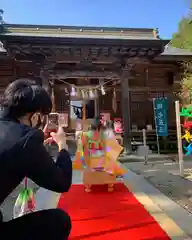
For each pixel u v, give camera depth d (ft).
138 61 36.81
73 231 10.29
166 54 43.34
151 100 50.31
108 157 17.01
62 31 34.88
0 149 4.29
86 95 38.70
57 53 34.86
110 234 10.00
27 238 4.58
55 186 4.69
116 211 12.80
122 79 37.50
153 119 50.62
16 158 4.32
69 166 5.12
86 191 16.65
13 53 34.47
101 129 17.78
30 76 45.73
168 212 12.94
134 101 50.65
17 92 4.91
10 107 4.92
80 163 16.81
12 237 4.54
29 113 5.03
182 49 47.03
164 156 34.86
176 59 44.19
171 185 18.92
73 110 45.73
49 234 4.78
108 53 35.12
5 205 12.00
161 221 11.44
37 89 5.08
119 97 50.85
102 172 16.57
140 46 33.32
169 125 48.55
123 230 10.39
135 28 35.55
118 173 16.75
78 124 39.19
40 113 5.15
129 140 36.65
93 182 16.40
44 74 36.40
